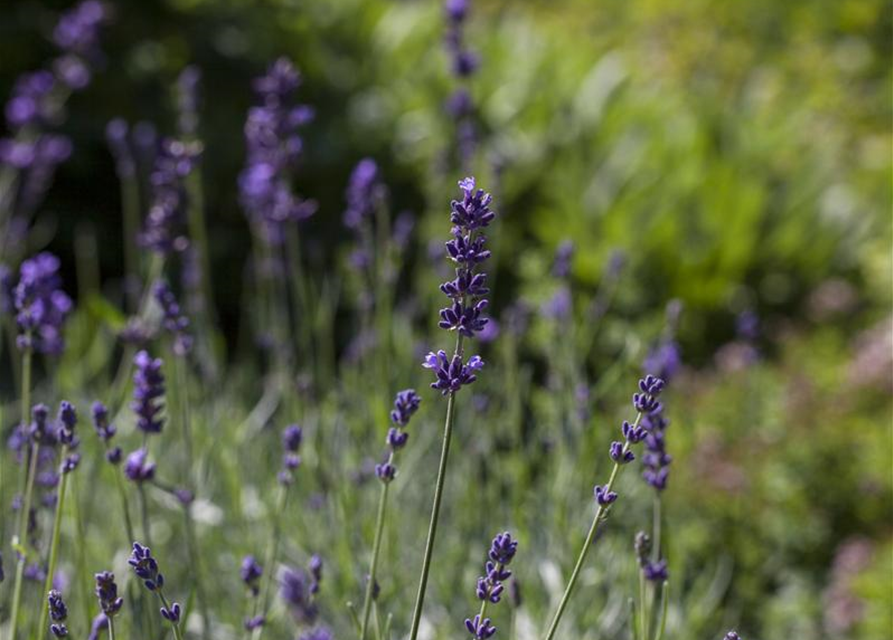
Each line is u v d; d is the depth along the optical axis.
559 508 5.27
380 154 10.46
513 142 10.84
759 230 10.89
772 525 7.29
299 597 2.91
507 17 14.62
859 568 7.02
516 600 4.11
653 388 3.06
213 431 6.02
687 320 10.00
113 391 5.43
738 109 12.72
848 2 15.29
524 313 6.28
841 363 8.90
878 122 14.02
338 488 5.33
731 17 15.69
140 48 10.62
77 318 7.48
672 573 5.56
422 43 11.86
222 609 5.12
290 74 5.57
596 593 5.27
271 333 7.01
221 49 10.73
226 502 5.77
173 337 5.11
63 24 8.49
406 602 5.20
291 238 6.03
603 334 8.66
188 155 5.25
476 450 5.62
